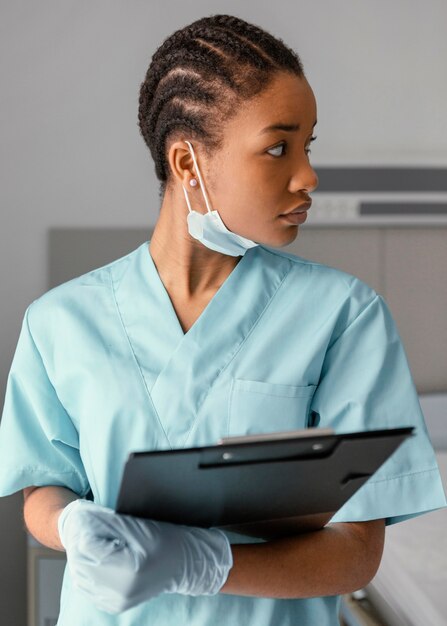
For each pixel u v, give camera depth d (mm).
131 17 2742
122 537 945
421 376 2975
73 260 2803
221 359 1184
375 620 1983
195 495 920
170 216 1193
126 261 1287
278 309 1213
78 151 2783
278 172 1039
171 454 825
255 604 1126
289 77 1032
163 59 1107
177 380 1170
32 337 1261
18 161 2766
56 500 1226
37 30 2717
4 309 2805
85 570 944
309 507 1000
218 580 990
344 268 2893
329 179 2830
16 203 2779
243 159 1037
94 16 2730
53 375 1243
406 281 2928
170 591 980
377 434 854
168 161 1143
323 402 1176
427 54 2855
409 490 1155
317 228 2865
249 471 880
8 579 2812
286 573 1033
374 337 1184
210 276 1222
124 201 2818
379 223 2865
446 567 1959
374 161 2838
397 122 2873
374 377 1161
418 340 2959
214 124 1047
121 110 2781
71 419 1247
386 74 2854
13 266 2797
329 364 1190
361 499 1134
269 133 1020
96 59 2750
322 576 1051
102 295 1254
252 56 1031
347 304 1198
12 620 2822
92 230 2801
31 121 2754
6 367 2816
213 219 1093
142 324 1216
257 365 1175
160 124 1117
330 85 2842
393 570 1965
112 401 1168
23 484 1272
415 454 1163
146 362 1191
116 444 1161
